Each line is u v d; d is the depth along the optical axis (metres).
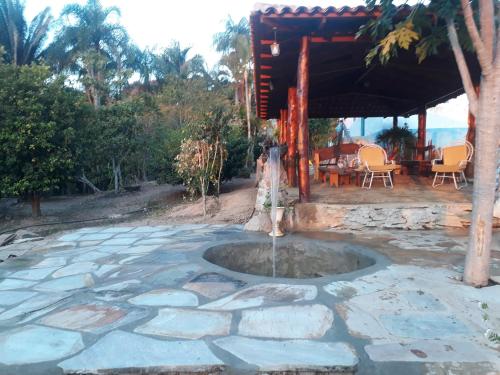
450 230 5.80
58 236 7.01
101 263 4.73
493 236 5.31
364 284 3.56
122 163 18.11
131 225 8.38
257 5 5.51
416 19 4.31
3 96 9.86
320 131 20.86
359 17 5.23
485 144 3.39
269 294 3.37
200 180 9.71
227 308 3.09
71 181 12.24
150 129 19.94
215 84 31.69
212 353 2.40
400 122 18.47
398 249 4.81
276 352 2.40
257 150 18.75
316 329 2.70
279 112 14.60
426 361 2.28
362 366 2.25
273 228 5.50
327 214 6.05
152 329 2.76
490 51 3.27
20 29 21.83
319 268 5.13
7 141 9.99
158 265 4.45
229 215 8.88
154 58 31.67
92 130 12.16
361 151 8.27
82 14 24.08
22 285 4.01
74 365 2.33
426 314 2.91
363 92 11.98
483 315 2.87
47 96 10.59
